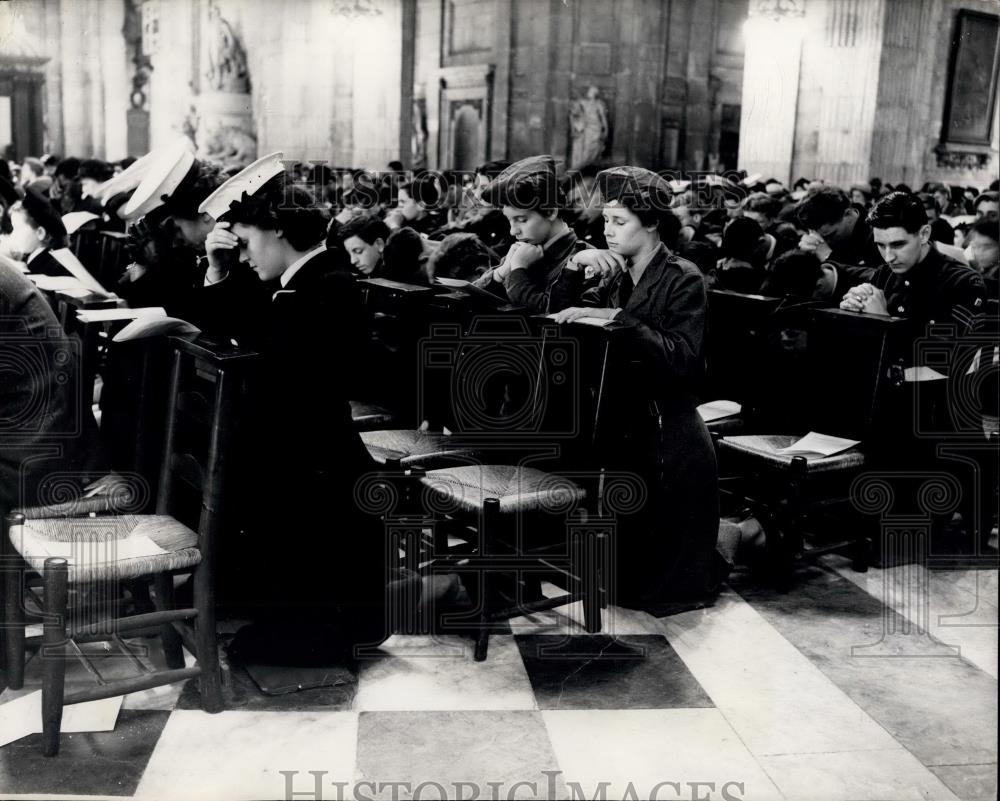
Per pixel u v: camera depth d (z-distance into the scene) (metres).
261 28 15.16
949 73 8.79
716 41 11.88
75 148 21.45
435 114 12.62
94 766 2.96
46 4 20.59
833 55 8.33
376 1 12.60
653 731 3.27
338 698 3.41
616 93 11.73
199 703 3.34
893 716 3.40
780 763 3.09
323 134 13.47
